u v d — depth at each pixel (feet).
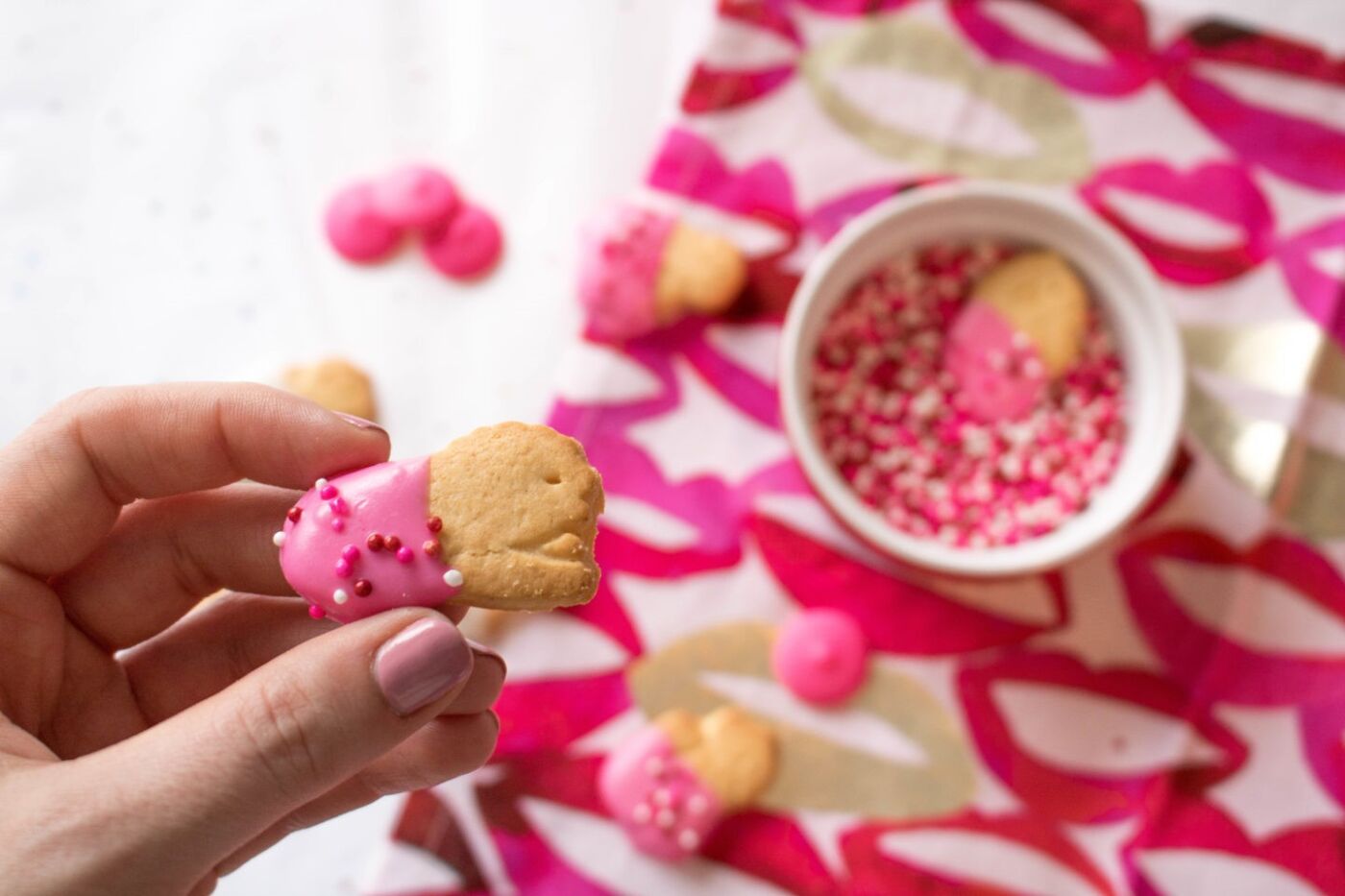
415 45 1.65
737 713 1.53
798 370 1.49
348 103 1.64
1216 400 1.57
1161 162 1.60
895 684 1.54
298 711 1.13
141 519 1.32
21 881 1.12
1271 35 1.60
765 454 1.56
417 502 1.16
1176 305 1.59
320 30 1.65
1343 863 1.51
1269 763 1.53
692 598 1.55
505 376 1.60
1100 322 1.56
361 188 1.61
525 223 1.62
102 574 1.31
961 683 1.54
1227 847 1.51
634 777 1.51
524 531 1.16
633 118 1.63
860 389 1.57
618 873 1.51
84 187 1.64
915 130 1.61
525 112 1.63
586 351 1.57
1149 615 1.55
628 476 1.56
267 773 1.14
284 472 1.28
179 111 1.64
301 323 1.61
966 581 1.49
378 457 1.28
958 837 1.52
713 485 1.56
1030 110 1.61
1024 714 1.54
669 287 1.55
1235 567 1.55
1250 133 1.60
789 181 1.60
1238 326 1.58
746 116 1.60
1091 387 1.56
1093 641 1.54
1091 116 1.61
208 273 1.62
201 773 1.13
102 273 1.63
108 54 1.65
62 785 1.13
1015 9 1.61
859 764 1.53
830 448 1.56
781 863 1.52
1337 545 1.55
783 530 1.55
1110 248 1.51
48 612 1.28
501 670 1.29
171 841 1.13
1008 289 1.55
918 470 1.55
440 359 1.60
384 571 1.16
